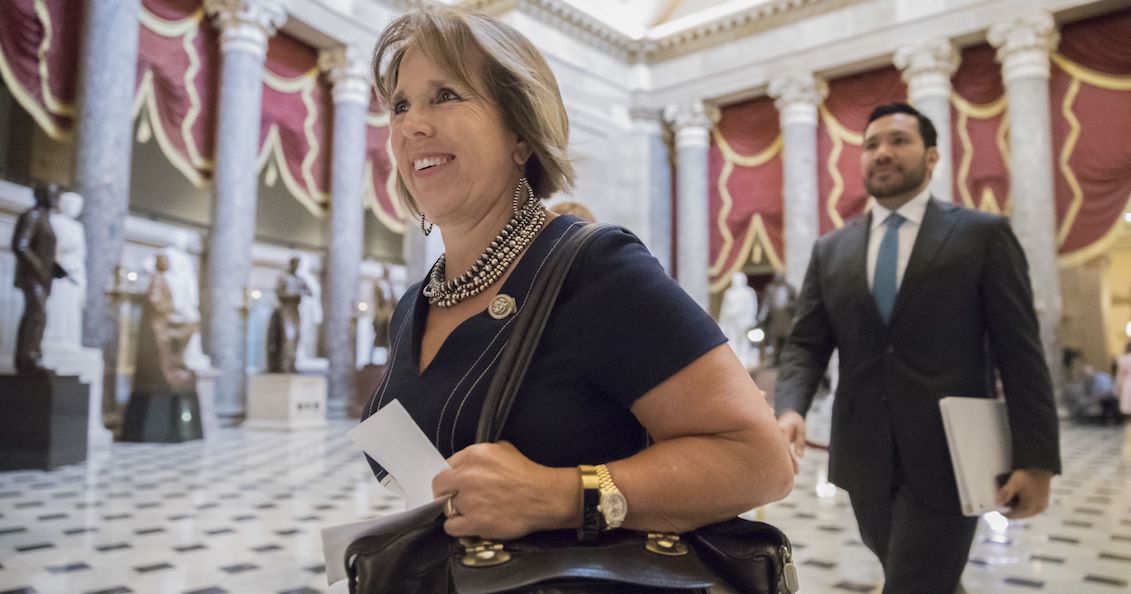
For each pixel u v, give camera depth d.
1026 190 13.92
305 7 13.67
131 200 15.13
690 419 0.90
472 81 1.05
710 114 18.39
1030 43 14.06
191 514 5.40
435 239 15.46
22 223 7.45
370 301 18.30
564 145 1.11
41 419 7.31
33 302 7.46
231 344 12.20
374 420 0.91
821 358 2.31
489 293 1.05
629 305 0.92
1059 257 14.30
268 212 18.25
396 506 5.77
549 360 0.94
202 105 12.77
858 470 2.05
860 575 4.10
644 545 0.85
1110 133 13.98
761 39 17.28
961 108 15.43
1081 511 5.95
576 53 17.38
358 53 14.59
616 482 0.85
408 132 1.06
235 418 12.14
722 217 18.27
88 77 10.22
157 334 9.94
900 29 15.56
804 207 16.50
